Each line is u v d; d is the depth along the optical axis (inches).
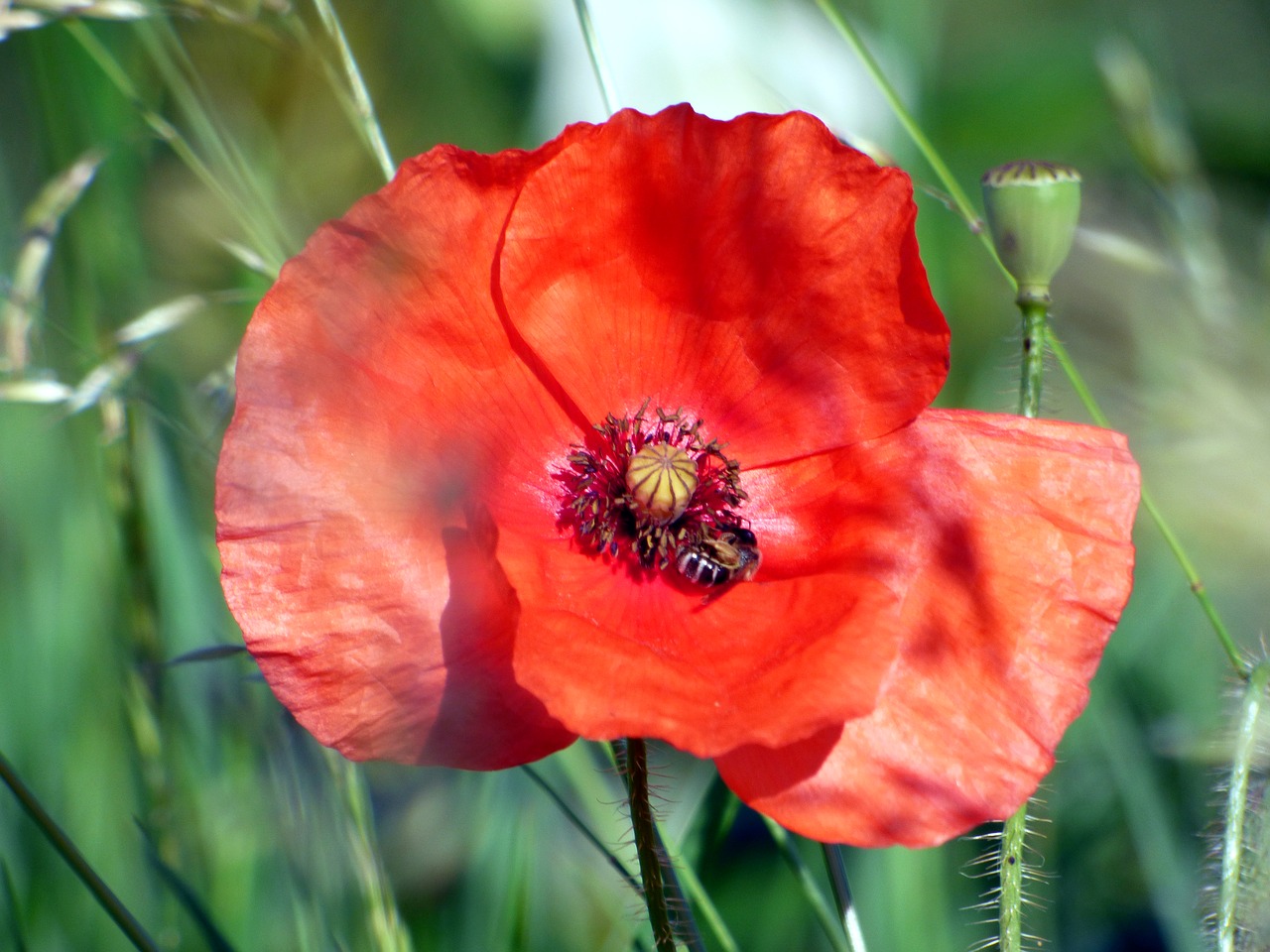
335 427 13.8
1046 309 14.6
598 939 16.9
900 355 14.3
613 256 14.5
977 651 13.9
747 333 14.6
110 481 15.5
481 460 14.3
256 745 16.1
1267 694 14.6
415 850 16.9
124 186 17.5
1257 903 14.3
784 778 13.7
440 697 13.7
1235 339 17.7
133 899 16.3
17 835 16.1
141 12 15.1
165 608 16.3
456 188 14.1
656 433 14.7
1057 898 17.1
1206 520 17.3
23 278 15.4
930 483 14.2
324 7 15.1
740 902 16.9
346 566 13.7
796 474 14.7
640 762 13.7
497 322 14.4
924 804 13.7
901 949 16.0
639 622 14.4
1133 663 17.6
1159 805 16.4
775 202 14.3
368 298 14.0
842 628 13.7
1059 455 14.2
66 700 16.8
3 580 17.0
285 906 16.2
